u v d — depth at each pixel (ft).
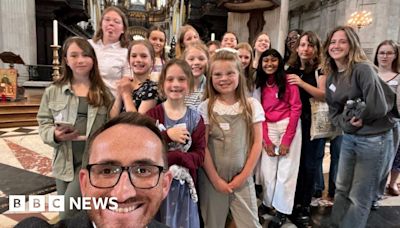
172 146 4.78
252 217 5.92
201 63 6.58
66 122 4.83
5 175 9.61
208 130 5.80
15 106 17.80
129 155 2.16
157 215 4.87
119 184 2.11
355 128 5.83
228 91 5.70
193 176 5.09
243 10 30.63
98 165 2.16
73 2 34.76
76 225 2.39
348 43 5.78
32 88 28.89
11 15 27.73
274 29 29.50
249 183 6.04
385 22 24.57
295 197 7.66
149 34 9.23
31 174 9.79
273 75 7.09
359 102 5.65
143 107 5.32
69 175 5.06
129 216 2.15
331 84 6.32
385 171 6.10
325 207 8.30
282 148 6.85
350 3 26.40
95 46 7.18
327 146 15.35
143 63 6.08
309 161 7.53
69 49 5.16
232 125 5.74
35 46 30.48
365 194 5.95
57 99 5.23
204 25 43.57
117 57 7.20
